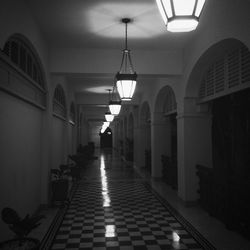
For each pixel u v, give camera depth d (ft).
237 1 15.39
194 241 17.06
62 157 36.37
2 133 13.99
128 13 17.95
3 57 13.04
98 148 135.13
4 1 12.66
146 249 15.87
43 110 24.30
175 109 33.27
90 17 18.56
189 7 7.64
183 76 26.09
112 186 36.35
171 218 22.02
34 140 21.47
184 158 26.17
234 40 17.16
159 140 40.32
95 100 51.01
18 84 16.35
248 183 16.99
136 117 58.95
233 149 22.06
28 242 11.37
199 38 21.48
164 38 22.85
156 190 33.63
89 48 25.26
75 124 50.65
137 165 57.00
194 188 26.12
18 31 14.90
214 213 21.89
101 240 17.29
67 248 15.99
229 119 23.62
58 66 24.86
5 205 14.51
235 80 19.26
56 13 17.89
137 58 25.91
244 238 17.53
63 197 24.59
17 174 16.78
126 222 21.02
